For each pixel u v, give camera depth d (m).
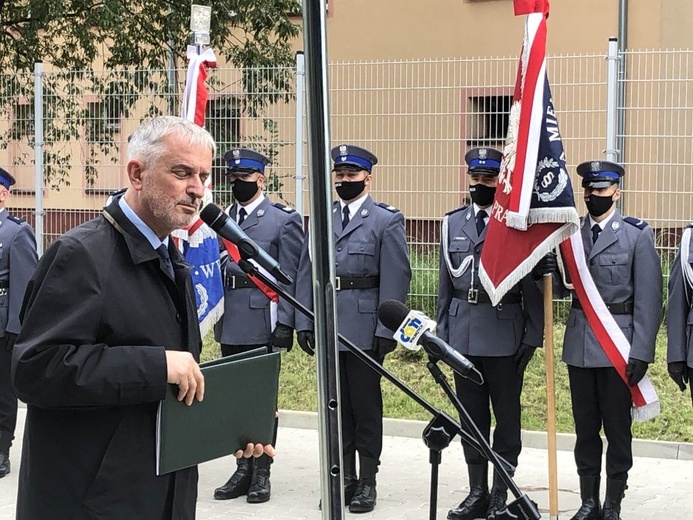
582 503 5.78
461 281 6.02
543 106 5.48
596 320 5.66
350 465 6.36
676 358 5.67
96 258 2.82
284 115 9.52
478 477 5.97
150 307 2.90
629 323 5.68
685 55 8.61
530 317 5.81
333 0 16.58
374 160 6.44
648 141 8.77
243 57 14.68
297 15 16.09
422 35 16.11
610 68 8.72
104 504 2.81
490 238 5.63
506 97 9.38
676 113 8.66
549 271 5.55
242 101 9.62
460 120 9.43
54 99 10.26
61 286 2.78
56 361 2.71
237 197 6.66
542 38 5.54
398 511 6.09
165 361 2.78
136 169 2.89
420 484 6.66
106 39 15.84
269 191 9.55
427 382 8.63
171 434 2.82
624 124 8.79
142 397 2.75
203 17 7.04
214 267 6.40
